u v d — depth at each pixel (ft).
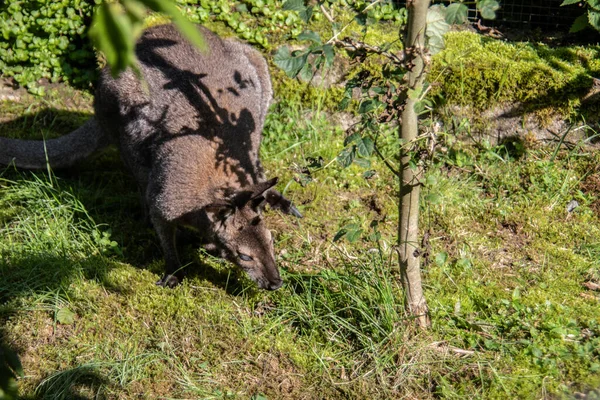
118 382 17.84
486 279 21.26
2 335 18.99
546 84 25.84
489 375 17.75
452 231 23.17
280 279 20.07
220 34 28.68
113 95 22.45
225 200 19.77
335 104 27.68
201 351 18.89
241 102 22.16
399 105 15.66
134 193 25.43
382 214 24.31
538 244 22.71
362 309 19.13
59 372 17.93
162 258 22.57
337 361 18.52
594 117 25.98
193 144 20.94
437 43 14.98
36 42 28.37
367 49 15.21
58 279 20.74
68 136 25.20
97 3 28.27
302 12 13.87
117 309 20.11
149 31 23.22
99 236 22.65
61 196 23.80
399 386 17.72
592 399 16.87
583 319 19.51
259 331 19.60
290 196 24.97
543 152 26.13
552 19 29.99
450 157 25.93
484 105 26.40
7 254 21.52
